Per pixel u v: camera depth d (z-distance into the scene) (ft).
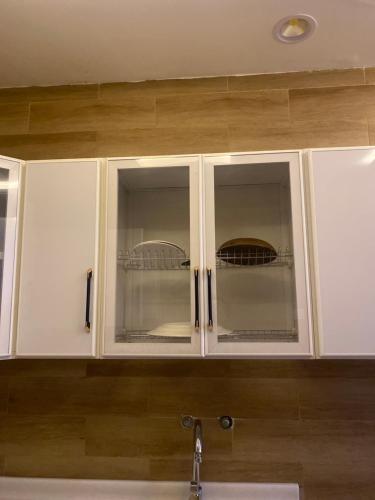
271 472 4.54
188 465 4.64
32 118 5.53
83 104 5.52
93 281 4.16
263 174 4.38
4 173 4.40
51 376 4.96
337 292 3.91
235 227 4.31
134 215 4.48
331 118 5.19
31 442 4.83
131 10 4.22
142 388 4.84
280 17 4.35
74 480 4.68
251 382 4.75
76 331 4.08
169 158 4.36
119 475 4.68
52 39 4.67
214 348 3.94
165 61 5.11
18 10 4.20
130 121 5.43
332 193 4.08
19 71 5.29
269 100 5.31
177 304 4.17
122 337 4.18
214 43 4.77
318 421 4.61
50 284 4.19
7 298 4.17
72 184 4.36
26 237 4.30
